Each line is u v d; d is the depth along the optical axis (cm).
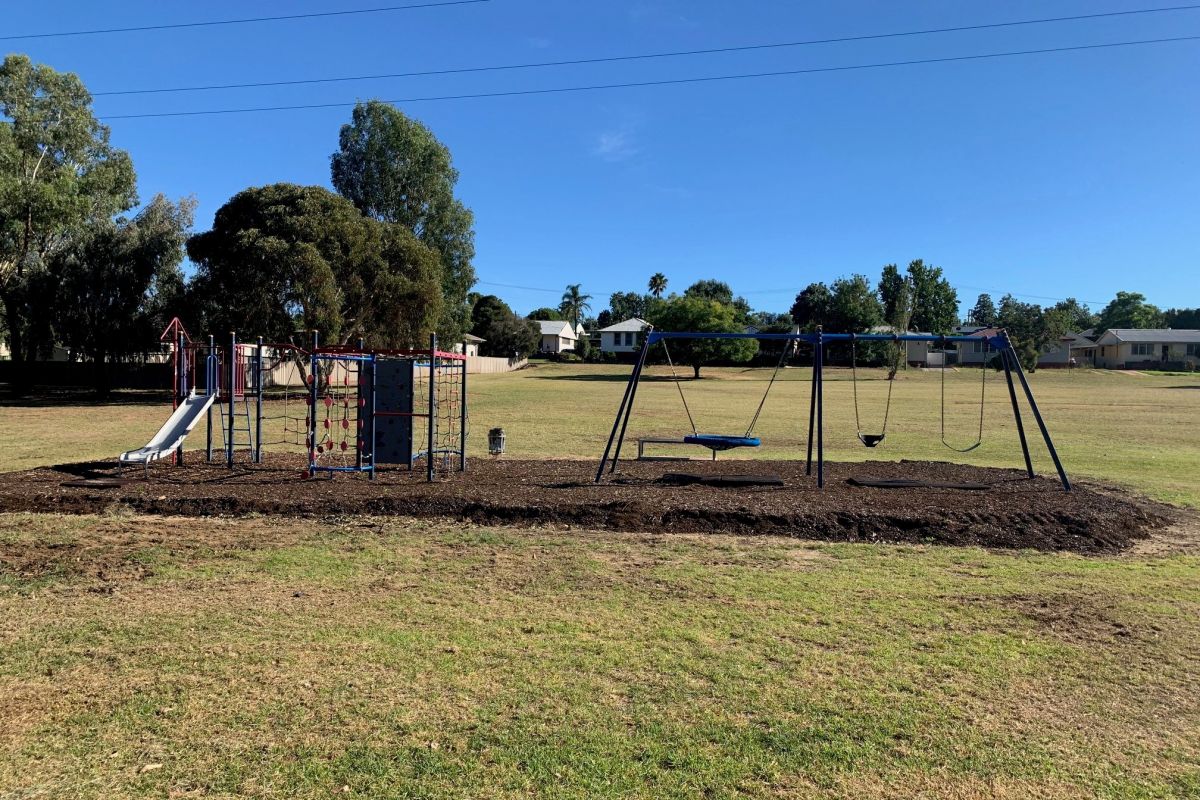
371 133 4000
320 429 1859
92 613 488
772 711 359
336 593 534
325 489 895
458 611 498
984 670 411
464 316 4388
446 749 320
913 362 7075
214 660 412
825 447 1517
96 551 641
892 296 7569
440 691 376
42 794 286
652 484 936
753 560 638
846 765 312
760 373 6347
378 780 296
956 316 7744
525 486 914
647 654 427
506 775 301
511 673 398
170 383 3481
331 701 364
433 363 969
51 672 395
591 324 12888
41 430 1778
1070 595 546
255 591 537
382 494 849
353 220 2945
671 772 305
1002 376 5516
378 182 3978
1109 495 954
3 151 2661
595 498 830
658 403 3003
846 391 4022
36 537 688
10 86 3072
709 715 354
